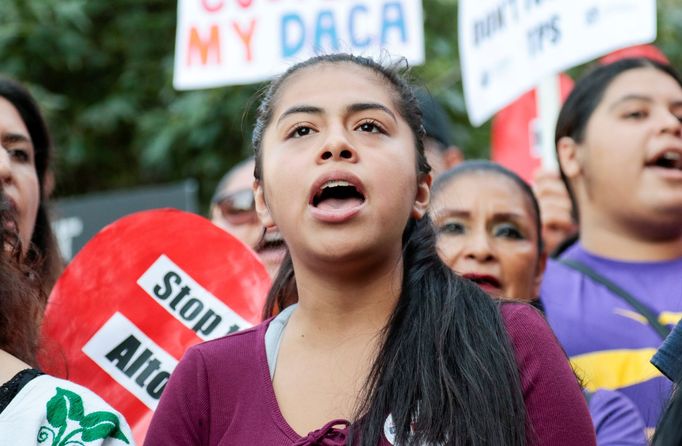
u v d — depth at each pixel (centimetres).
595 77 433
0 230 300
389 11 520
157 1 915
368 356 254
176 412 263
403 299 260
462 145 879
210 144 851
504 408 242
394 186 254
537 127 579
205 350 268
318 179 252
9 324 294
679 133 413
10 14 855
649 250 415
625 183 414
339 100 262
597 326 397
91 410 267
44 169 412
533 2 506
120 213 592
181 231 336
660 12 895
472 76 537
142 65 901
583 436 246
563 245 478
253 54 529
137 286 333
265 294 325
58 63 877
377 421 242
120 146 920
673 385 226
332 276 257
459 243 389
